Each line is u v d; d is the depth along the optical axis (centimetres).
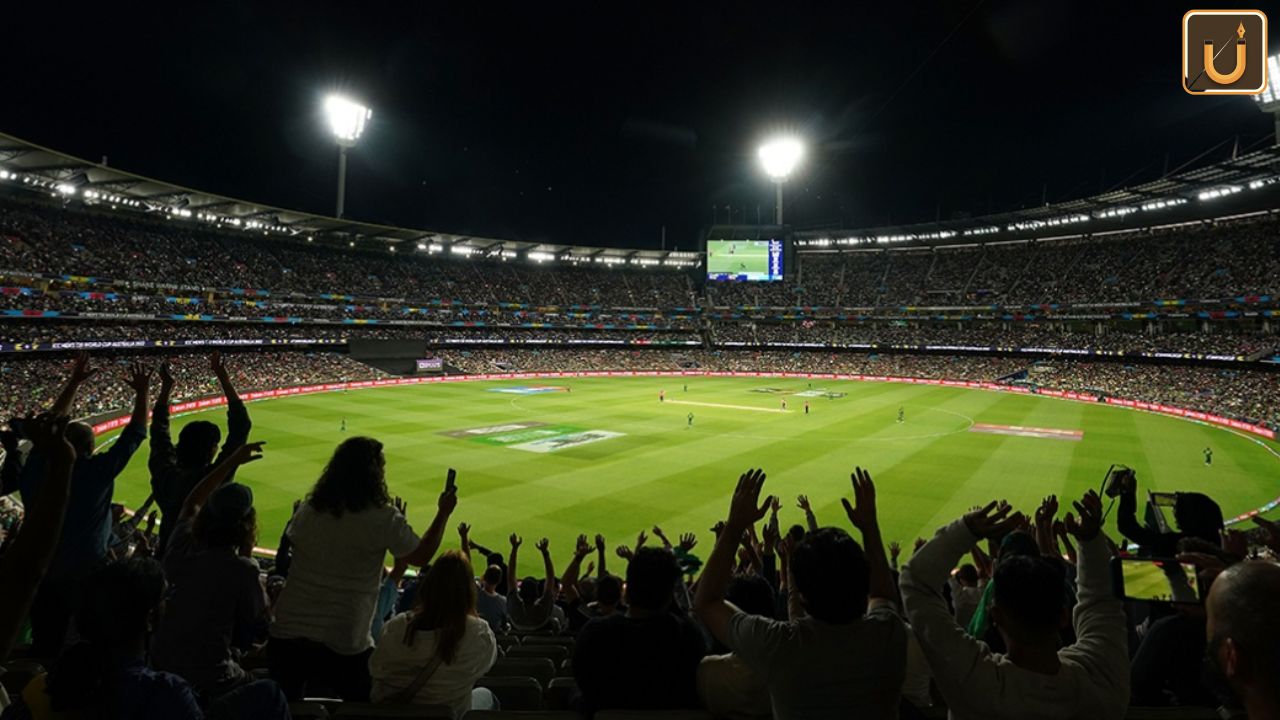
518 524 2380
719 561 352
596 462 3394
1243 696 192
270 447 3634
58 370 4962
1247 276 6688
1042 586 293
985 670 295
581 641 421
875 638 304
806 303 10219
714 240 9931
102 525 536
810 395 6619
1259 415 4809
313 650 465
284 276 7831
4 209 5744
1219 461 3488
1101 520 349
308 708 421
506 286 10006
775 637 307
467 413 5131
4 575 256
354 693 480
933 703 563
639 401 6041
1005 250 9356
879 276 10106
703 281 10988
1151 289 7350
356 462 483
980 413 5303
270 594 741
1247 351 6116
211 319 6738
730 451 3700
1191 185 6141
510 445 3834
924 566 329
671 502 2655
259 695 335
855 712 294
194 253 7125
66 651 282
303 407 5347
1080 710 288
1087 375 6981
